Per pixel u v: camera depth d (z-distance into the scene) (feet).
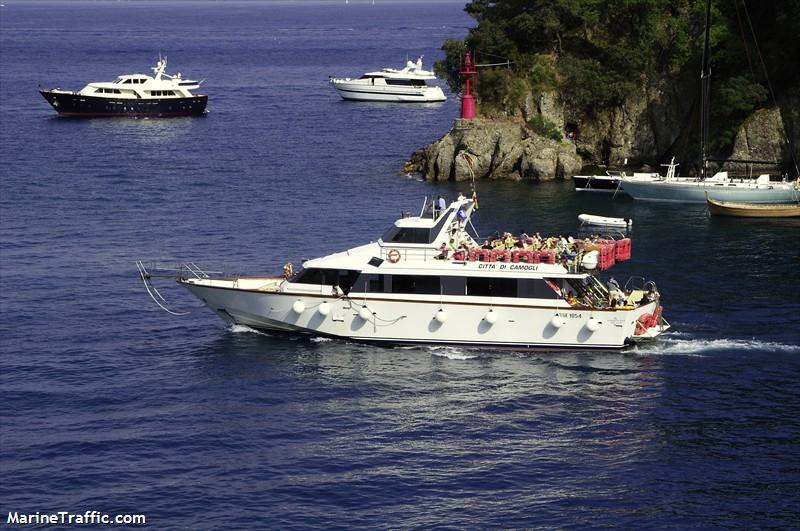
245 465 586.04
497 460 593.42
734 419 639.35
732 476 572.51
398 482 568.82
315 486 564.30
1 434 620.90
